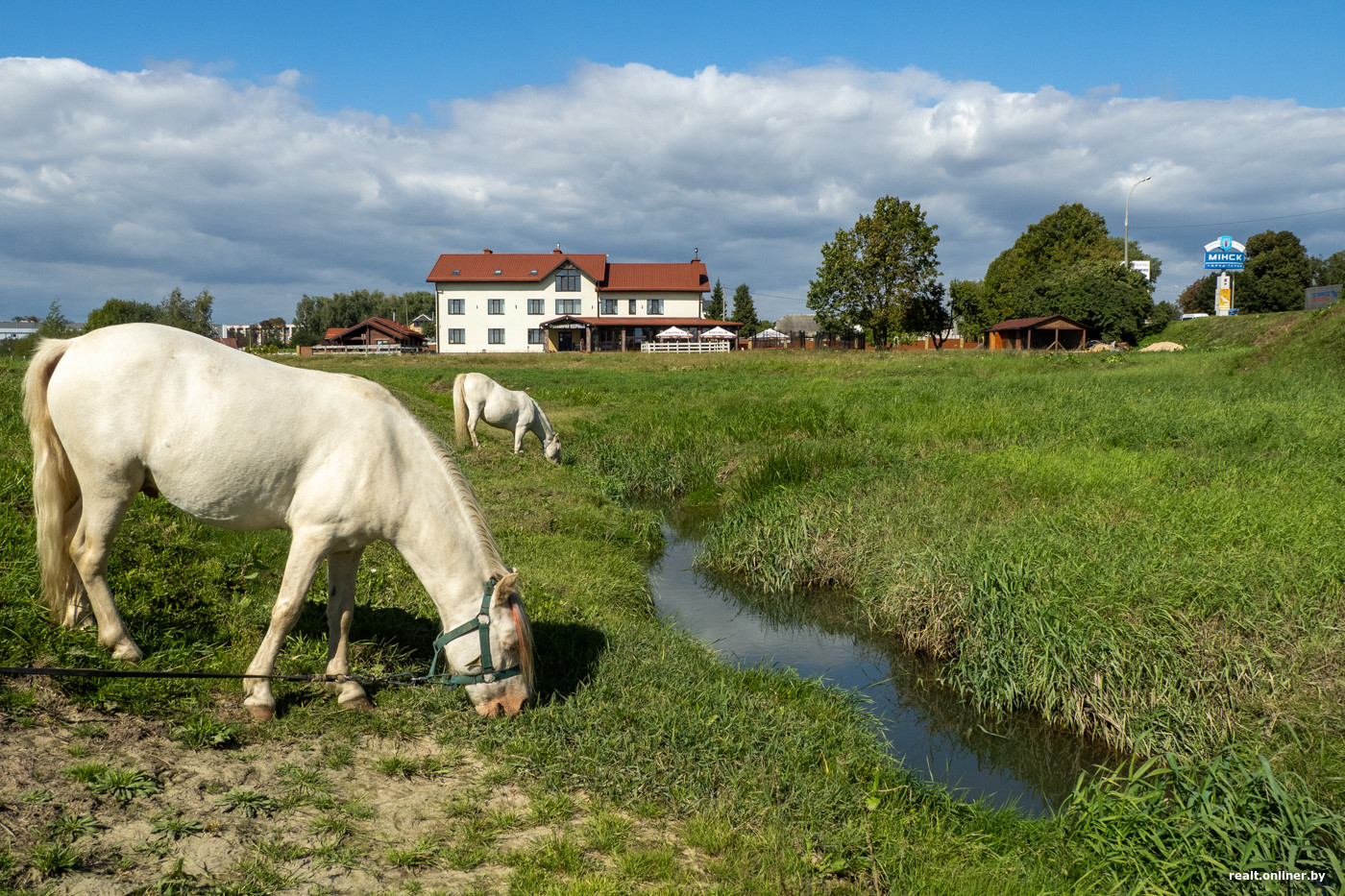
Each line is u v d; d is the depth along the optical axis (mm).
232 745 3939
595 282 69125
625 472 14328
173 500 4098
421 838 3506
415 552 4312
